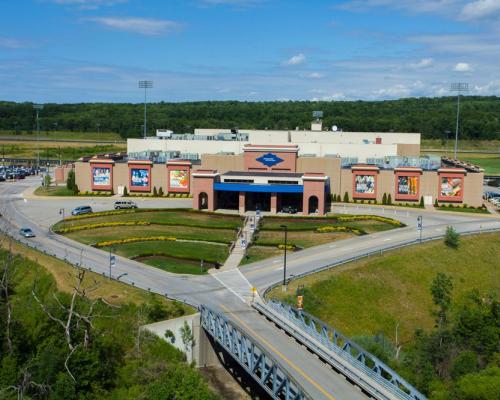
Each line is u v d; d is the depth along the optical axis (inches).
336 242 5344.5
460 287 4685.0
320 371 2765.7
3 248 4739.2
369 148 7691.9
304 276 4338.1
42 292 4065.0
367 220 6215.6
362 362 2810.0
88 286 4052.7
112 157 7854.3
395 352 3543.3
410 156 7824.8
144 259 4788.4
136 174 7534.5
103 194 7613.2
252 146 7165.4
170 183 7465.6
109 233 5600.4
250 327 3346.5
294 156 7086.6
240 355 3034.0
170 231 5684.1
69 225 5856.3
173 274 4421.8
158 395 2765.7
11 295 4079.7
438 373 3376.0
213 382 3309.5
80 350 2938.0
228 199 6963.6
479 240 5452.8
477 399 2765.7
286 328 3250.5
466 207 6943.9
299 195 6855.3
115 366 3154.5
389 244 5246.1
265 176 6579.7
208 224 5920.3
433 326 4175.7
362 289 4293.8
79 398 2780.5
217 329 3336.6
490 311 3823.8
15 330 3272.6
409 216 6422.2
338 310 4055.1
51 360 2866.6
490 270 5064.0
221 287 4133.9
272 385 2800.2
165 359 3316.9
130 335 3437.5
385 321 4084.6
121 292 3961.6
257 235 5551.2
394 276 4557.1
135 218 6186.0
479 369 3356.3
